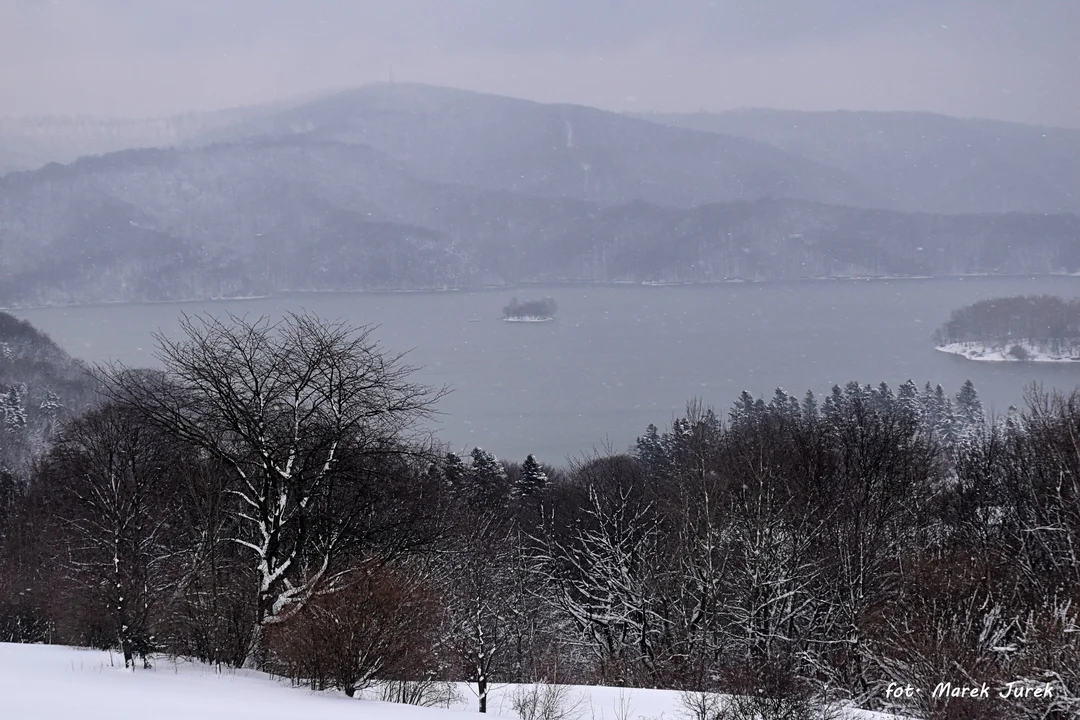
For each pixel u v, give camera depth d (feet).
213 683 47.21
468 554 72.74
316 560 63.41
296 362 62.34
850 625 69.72
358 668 47.85
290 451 60.90
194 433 61.11
